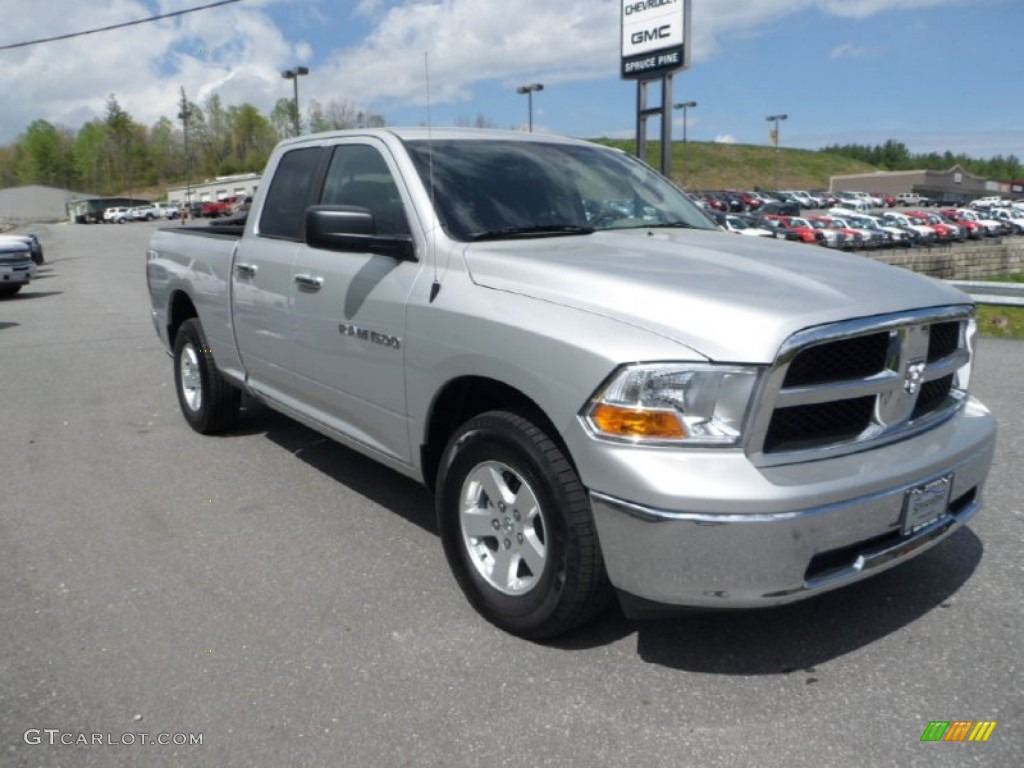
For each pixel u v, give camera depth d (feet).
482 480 10.91
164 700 9.66
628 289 9.69
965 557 12.80
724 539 8.52
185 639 10.95
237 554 13.50
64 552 13.71
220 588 12.34
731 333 8.77
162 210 265.34
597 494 9.14
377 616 11.44
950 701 9.32
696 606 8.87
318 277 13.87
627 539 8.94
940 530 10.12
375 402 12.87
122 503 15.87
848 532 8.97
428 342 11.44
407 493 16.08
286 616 11.50
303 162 15.48
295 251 14.83
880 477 9.11
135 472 17.62
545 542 10.02
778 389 8.70
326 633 11.03
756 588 8.69
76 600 12.07
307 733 9.04
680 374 8.73
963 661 10.07
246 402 22.93
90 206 285.84
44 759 8.70
